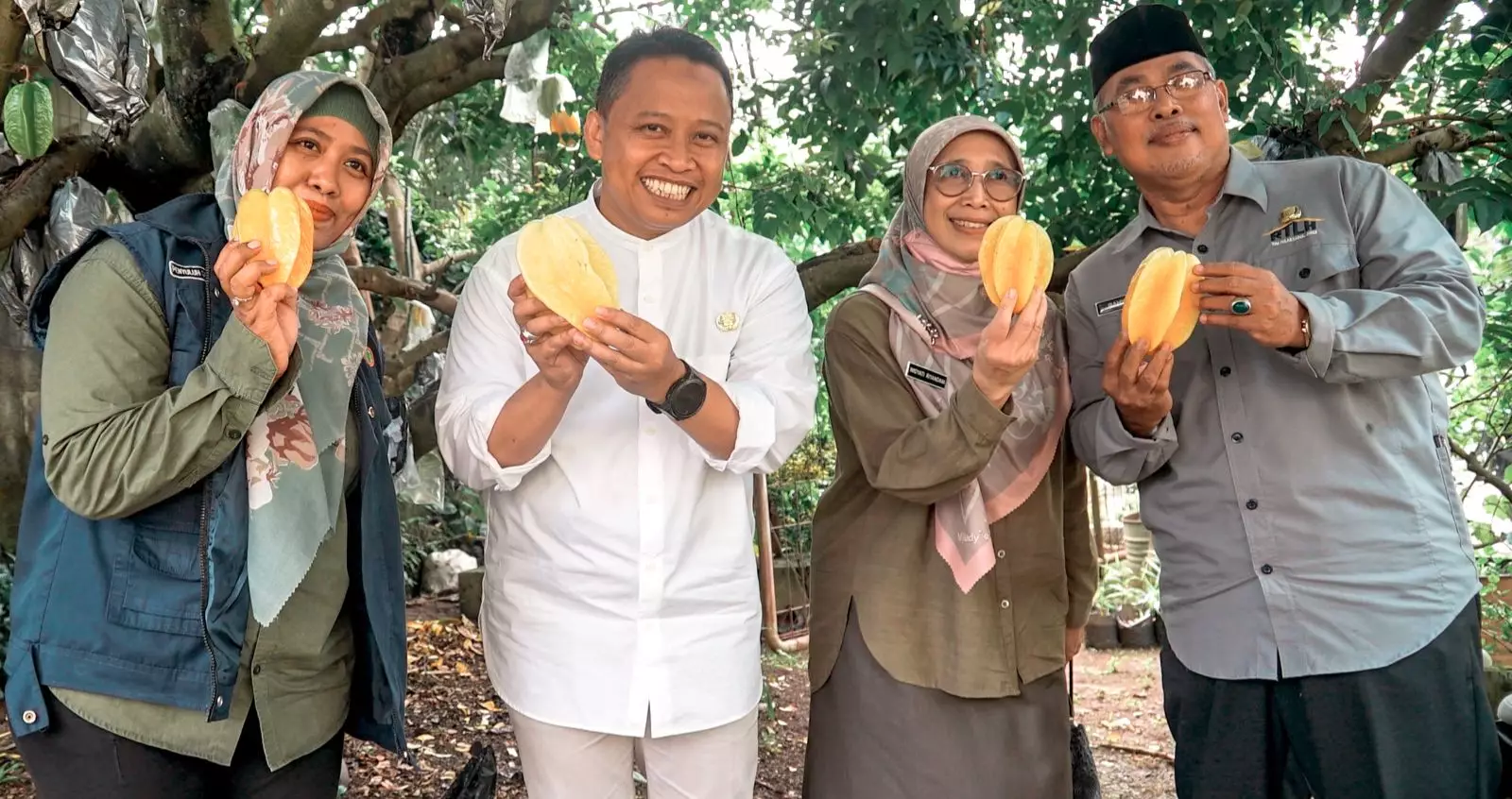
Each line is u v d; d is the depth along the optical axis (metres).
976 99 4.61
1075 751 2.75
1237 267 1.94
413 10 3.79
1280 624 2.17
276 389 1.69
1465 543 2.23
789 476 7.54
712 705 2.04
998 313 1.84
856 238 6.33
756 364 2.10
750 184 5.51
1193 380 2.28
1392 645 2.11
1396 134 4.16
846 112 4.42
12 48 2.84
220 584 1.73
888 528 2.26
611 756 2.05
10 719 1.71
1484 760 2.15
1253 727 2.24
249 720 1.88
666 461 2.02
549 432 1.88
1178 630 2.33
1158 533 2.37
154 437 1.60
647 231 2.08
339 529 1.98
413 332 6.27
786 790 4.62
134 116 3.08
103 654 1.69
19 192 3.04
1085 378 2.44
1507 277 5.30
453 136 5.60
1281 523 2.17
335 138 1.90
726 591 2.07
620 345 1.67
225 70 3.23
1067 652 2.57
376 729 2.07
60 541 1.72
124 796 1.72
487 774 2.67
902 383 2.21
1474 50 3.69
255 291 1.60
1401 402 2.19
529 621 2.03
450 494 9.22
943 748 2.18
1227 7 3.56
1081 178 4.41
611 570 1.99
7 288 3.13
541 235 1.71
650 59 1.94
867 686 2.22
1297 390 2.17
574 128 5.02
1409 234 2.17
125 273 1.72
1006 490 2.24
